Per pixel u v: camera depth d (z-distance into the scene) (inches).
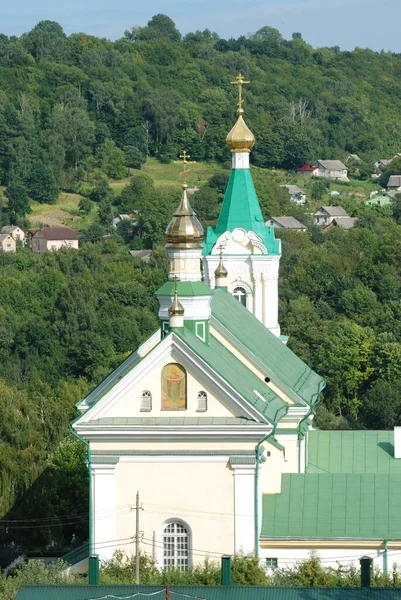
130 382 3897.6
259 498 3961.6
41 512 5418.3
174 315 3964.1
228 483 3900.1
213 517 3905.0
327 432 4975.4
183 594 3476.9
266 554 4042.8
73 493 5526.6
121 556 3907.5
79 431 3897.6
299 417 4350.4
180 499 3907.5
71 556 4200.3
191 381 3882.9
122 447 3914.9
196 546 3912.4
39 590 3511.3
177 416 3890.3
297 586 3496.6
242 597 3464.6
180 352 3860.7
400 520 4087.1
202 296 4165.8
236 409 3875.5
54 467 5580.7
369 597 3437.5
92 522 3929.6
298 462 4399.6
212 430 3860.7
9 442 5590.6
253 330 4685.0
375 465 4825.3
